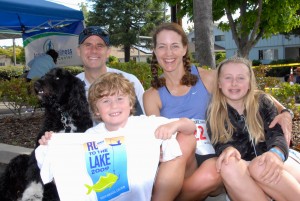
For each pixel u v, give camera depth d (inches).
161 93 157.6
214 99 145.6
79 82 159.5
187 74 155.9
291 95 283.4
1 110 508.7
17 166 151.6
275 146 129.9
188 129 131.3
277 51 1731.1
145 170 124.2
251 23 562.9
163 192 129.9
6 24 451.8
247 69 142.0
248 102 141.3
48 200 142.0
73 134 123.5
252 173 123.7
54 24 450.3
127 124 131.6
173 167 129.3
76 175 120.5
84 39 175.2
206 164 136.5
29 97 368.2
